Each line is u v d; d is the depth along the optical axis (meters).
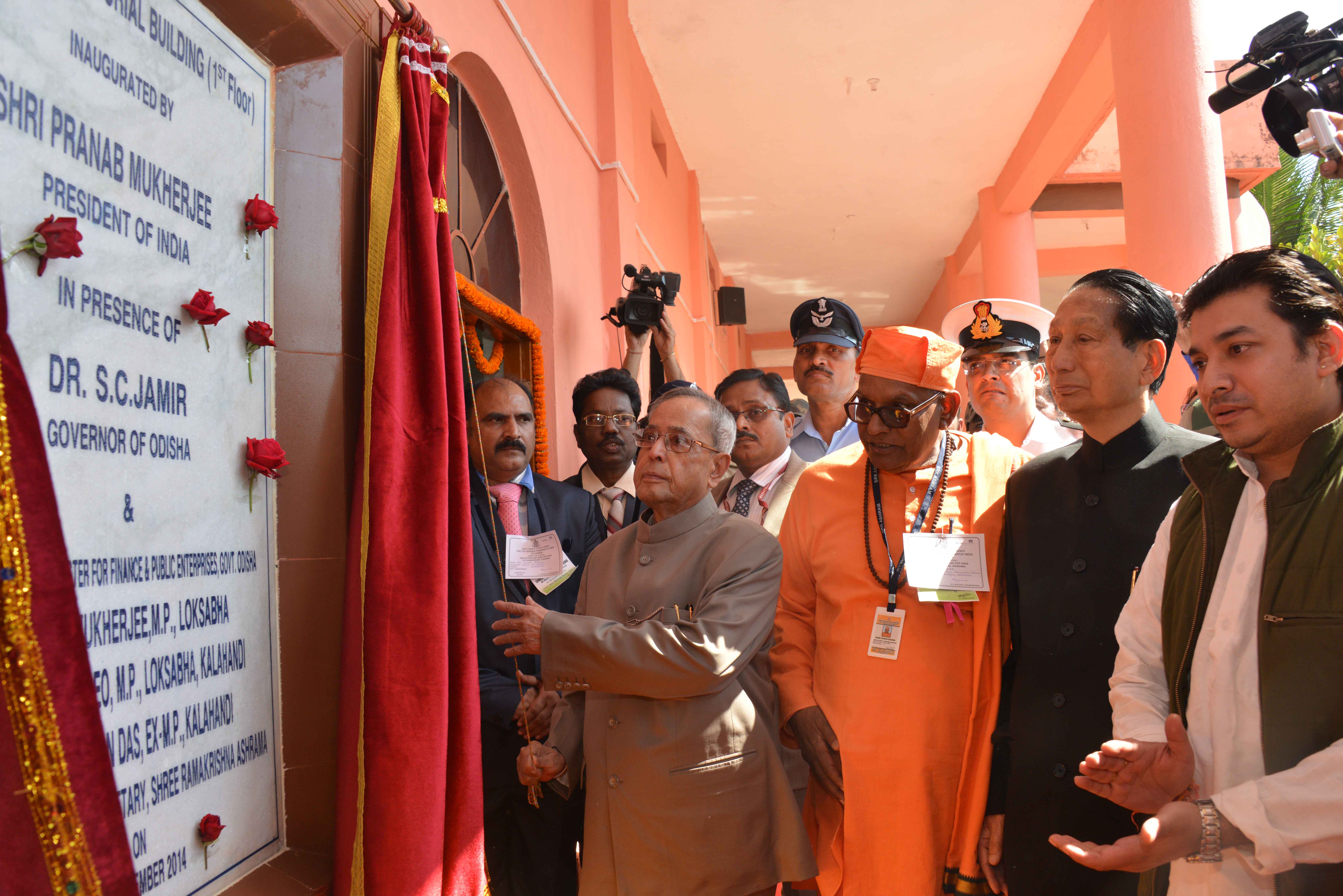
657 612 2.02
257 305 1.97
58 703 1.19
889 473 2.31
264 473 1.89
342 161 2.14
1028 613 1.99
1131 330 1.92
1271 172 8.26
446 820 2.08
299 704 1.99
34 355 1.34
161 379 1.63
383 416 2.05
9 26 1.33
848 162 9.45
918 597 2.09
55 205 1.40
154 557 1.58
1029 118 8.55
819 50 7.36
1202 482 1.55
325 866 1.97
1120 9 5.32
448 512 2.18
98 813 1.23
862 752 2.06
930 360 2.18
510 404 2.87
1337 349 1.37
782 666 2.30
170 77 1.71
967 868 1.99
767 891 2.05
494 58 3.75
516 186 4.26
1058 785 1.86
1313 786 1.23
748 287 13.91
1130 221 5.21
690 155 9.21
